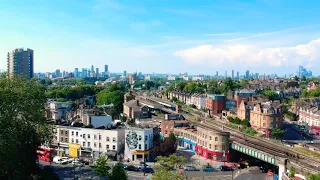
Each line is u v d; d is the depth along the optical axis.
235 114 190.38
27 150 79.50
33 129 82.75
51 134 89.25
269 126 157.12
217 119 194.00
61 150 119.50
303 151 114.00
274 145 121.88
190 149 133.75
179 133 140.62
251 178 95.88
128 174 96.25
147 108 189.88
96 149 115.62
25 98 79.12
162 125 144.62
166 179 73.06
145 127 121.75
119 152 115.44
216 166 108.75
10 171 71.62
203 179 93.50
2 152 66.62
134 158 112.31
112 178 79.75
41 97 85.69
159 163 97.06
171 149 120.25
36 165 85.69
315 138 157.00
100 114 135.12
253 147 107.12
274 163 95.31
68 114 156.25
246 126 165.00
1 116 72.69
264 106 163.25
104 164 84.62
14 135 71.06
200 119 183.88
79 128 117.69
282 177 86.75
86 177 83.25
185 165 105.38
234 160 117.44
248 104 181.75
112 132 113.88
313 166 84.50
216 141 116.88
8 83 79.69
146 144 112.50
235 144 114.25
